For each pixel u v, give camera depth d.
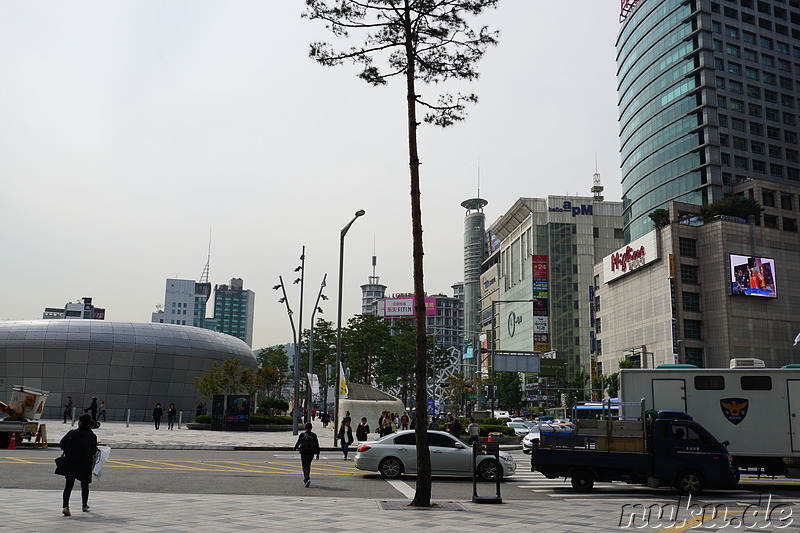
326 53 16.31
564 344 145.25
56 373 66.19
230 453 29.05
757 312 88.81
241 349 81.19
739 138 108.19
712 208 95.62
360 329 84.31
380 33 16.31
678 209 95.81
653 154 117.00
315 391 55.41
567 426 25.39
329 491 16.88
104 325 69.44
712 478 17.91
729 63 110.62
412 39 16.22
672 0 115.88
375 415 49.09
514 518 12.56
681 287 89.62
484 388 104.25
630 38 129.75
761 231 91.56
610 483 21.06
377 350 84.19
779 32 117.00
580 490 18.50
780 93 113.88
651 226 115.25
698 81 109.44
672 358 88.25
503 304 171.50
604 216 152.12
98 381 67.12
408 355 85.44
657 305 92.88
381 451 20.53
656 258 92.88
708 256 90.25
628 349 98.31
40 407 29.34
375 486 18.36
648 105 119.81
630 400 21.48
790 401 20.53
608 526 11.80
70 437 11.51
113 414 67.25
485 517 12.61
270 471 21.56
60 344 66.31
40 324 67.88
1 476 17.70
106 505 12.76
